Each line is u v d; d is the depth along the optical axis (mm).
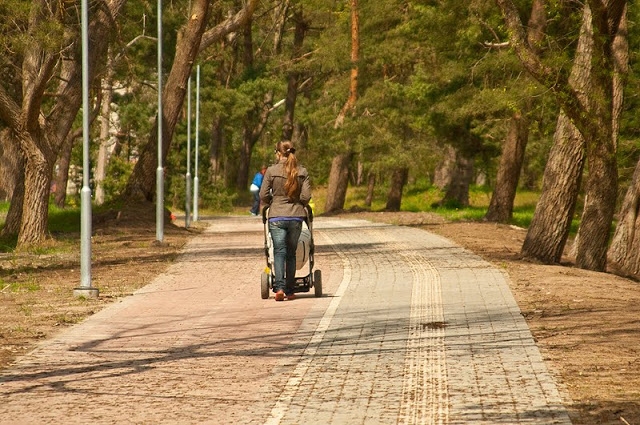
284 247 24891
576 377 14984
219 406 13492
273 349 17891
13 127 46469
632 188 41250
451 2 57312
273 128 166875
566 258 42938
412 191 125312
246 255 39688
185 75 63094
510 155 68438
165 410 13281
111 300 25719
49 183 47375
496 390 14133
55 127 47844
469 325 20297
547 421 12281
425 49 79688
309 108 107500
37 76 45531
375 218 74062
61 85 48000
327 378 15234
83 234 26922
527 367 15727
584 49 34969
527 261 37219
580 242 37219
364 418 12664
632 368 15617
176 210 113938
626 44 37156
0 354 17578
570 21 45250
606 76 34312
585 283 28531
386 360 16594
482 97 58375
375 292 26453
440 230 55625
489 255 38625
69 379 15398
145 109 117375
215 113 113938
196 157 78625
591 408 12961
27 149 46844
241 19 65000
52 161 47625
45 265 36562
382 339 18766
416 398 13742
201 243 47719
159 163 46938
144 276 31844
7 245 49094
